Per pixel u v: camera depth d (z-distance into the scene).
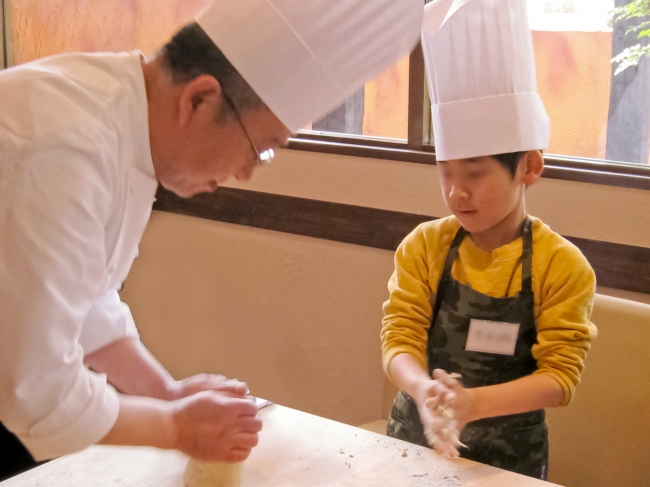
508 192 1.35
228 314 2.65
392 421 1.51
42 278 0.82
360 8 0.95
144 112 0.95
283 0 0.91
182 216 2.73
